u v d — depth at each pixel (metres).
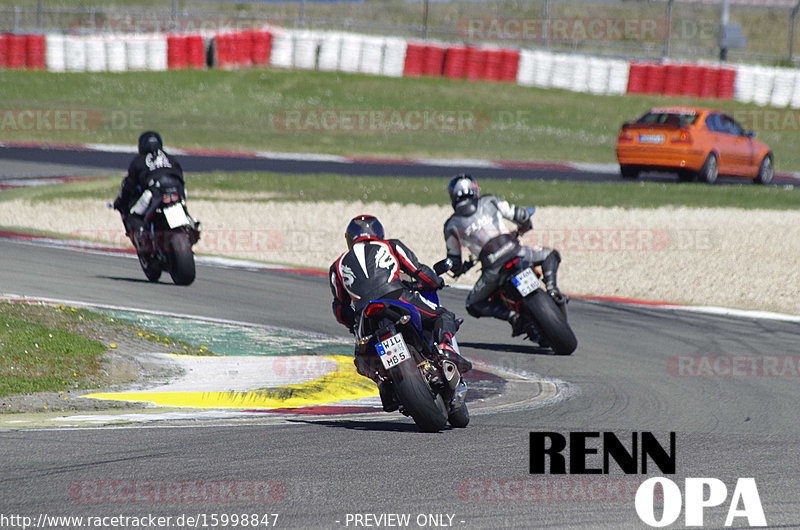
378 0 196.50
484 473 17.98
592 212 65.62
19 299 35.12
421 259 51.91
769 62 166.12
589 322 38.03
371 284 22.38
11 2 177.25
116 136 101.69
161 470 17.70
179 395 24.72
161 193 41.66
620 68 139.62
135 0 188.38
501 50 141.50
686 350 32.91
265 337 32.78
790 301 43.06
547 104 132.25
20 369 25.77
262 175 80.50
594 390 26.75
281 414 23.44
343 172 85.50
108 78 130.38
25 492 16.20
